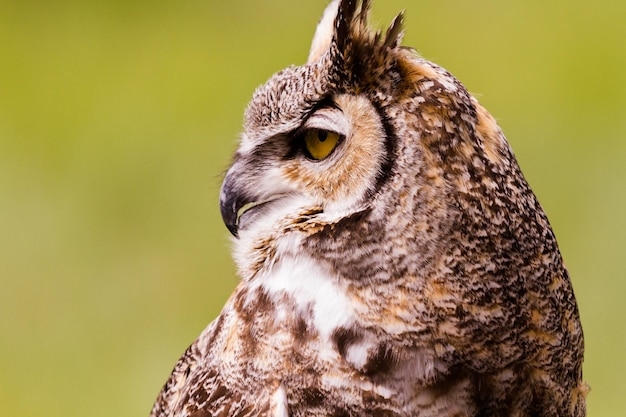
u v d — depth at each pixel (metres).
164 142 20.08
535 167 18.83
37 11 24.98
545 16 23.08
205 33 23.72
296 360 6.19
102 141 20.41
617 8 23.41
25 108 21.77
